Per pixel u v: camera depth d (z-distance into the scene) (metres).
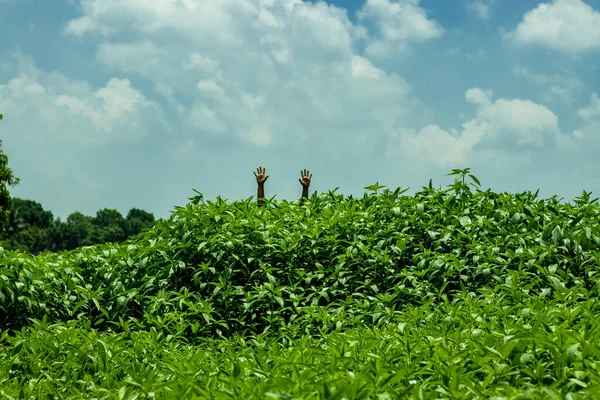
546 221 8.08
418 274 7.34
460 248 7.95
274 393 3.16
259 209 9.40
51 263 8.49
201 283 7.71
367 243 8.30
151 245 8.27
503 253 7.56
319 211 9.58
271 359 4.88
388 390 3.55
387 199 9.09
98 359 5.07
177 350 5.89
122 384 4.57
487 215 8.61
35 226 97.00
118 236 114.12
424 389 3.67
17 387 4.68
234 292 7.55
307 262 8.27
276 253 8.24
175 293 7.60
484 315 5.42
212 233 8.34
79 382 4.66
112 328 7.54
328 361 4.58
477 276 7.57
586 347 3.71
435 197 8.92
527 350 4.00
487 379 3.59
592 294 6.37
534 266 7.27
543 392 3.17
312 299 7.62
